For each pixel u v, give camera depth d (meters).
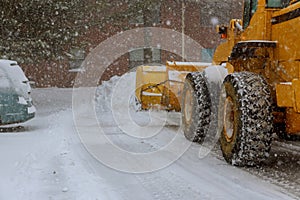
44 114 11.64
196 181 4.72
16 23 13.46
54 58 14.70
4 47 13.47
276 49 5.18
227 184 4.56
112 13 16.70
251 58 5.68
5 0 13.10
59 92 19.73
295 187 4.42
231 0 25.44
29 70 21.89
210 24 26.30
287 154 5.98
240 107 4.97
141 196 4.16
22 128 8.66
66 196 4.07
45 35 14.04
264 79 5.15
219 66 6.84
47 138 7.25
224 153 5.50
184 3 25.56
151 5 18.94
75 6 14.70
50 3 13.82
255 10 5.95
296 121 5.18
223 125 5.54
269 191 4.28
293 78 4.79
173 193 4.27
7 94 8.48
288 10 4.89
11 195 4.02
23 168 4.99
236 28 6.52
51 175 4.83
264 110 4.91
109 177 4.87
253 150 4.94
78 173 4.96
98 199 4.01
